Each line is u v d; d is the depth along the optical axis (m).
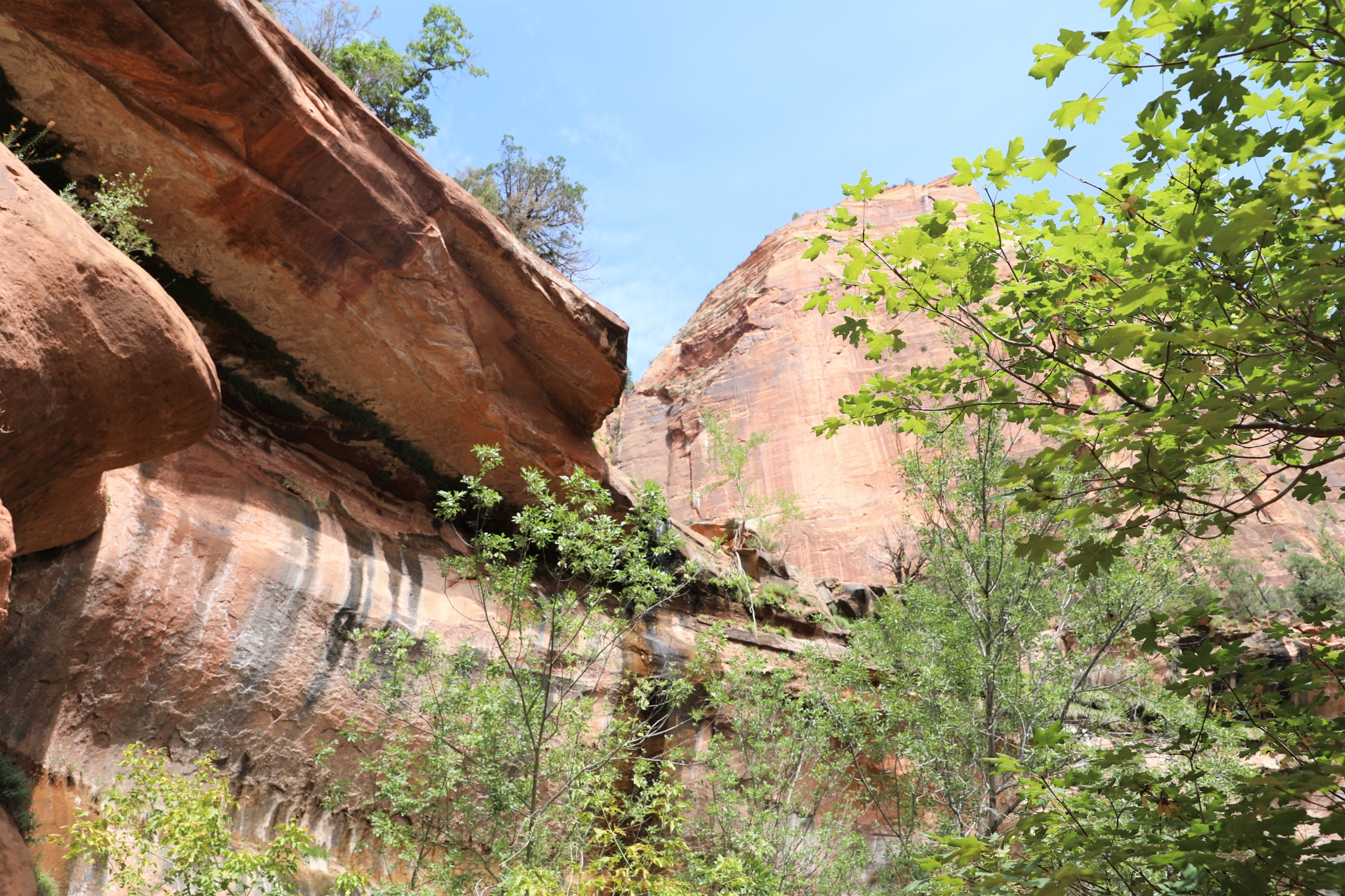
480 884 8.73
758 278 62.97
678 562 17.30
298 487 12.62
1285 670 4.64
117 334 6.47
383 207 12.02
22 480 6.64
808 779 13.02
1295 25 3.66
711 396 55.09
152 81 9.93
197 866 6.97
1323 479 4.33
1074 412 5.28
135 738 9.23
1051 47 4.09
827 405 49.22
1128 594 11.29
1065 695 10.91
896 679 12.55
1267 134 4.18
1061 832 4.39
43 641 8.51
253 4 10.42
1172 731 9.49
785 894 10.27
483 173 26.80
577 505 15.34
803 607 20.50
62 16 9.16
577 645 13.35
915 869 10.30
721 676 15.38
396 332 12.92
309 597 11.36
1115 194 4.83
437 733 9.30
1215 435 4.04
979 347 5.82
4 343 5.52
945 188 56.66
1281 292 4.25
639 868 8.84
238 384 12.62
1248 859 3.66
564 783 9.86
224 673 10.13
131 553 9.45
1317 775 3.33
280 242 11.54
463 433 14.36
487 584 9.68
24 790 7.84
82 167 10.35
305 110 10.93
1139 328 3.62
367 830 11.14
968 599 12.41
